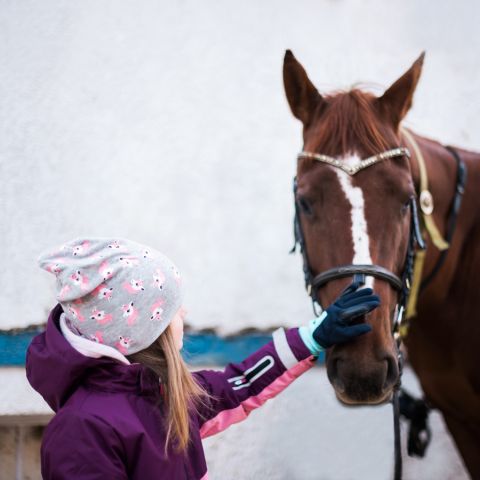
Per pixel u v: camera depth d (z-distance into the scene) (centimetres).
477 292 276
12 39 337
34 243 338
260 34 370
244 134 367
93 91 347
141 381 159
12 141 337
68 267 154
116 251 156
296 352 189
